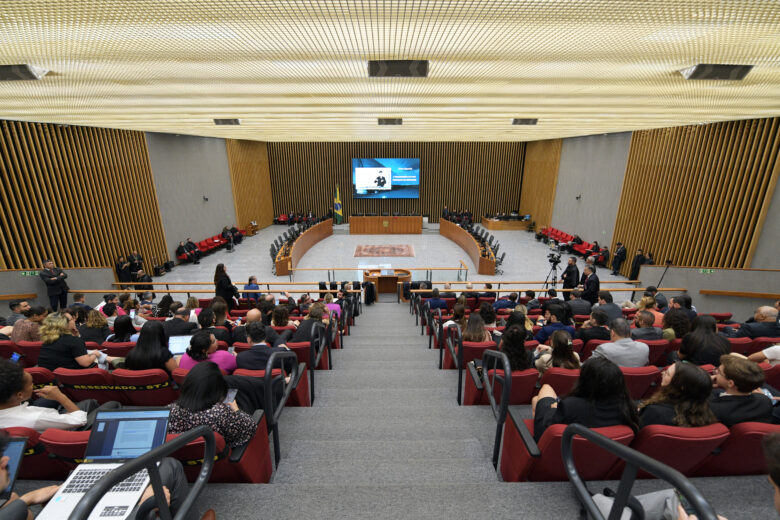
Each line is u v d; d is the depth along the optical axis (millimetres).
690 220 11195
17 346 4113
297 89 4949
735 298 8555
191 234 15766
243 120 8492
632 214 13680
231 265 14930
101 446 1815
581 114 7504
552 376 3057
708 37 2832
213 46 3104
